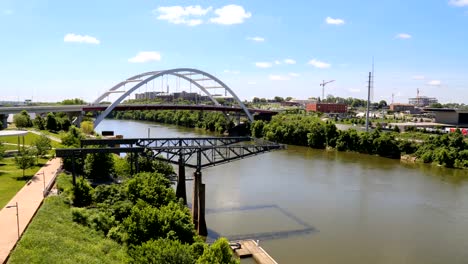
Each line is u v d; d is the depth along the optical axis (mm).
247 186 62188
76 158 52031
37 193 38750
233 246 37000
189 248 24938
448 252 39062
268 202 53625
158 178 40719
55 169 51375
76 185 39062
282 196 56969
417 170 82875
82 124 102938
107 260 27109
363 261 36156
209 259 23078
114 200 36781
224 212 48531
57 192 40344
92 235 31188
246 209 50031
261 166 80750
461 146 93562
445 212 52281
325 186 64250
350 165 86188
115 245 30062
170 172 58969
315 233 42594
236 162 84000
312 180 68375
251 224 44469
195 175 44750
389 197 58969
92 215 34000
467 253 38969
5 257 23625
